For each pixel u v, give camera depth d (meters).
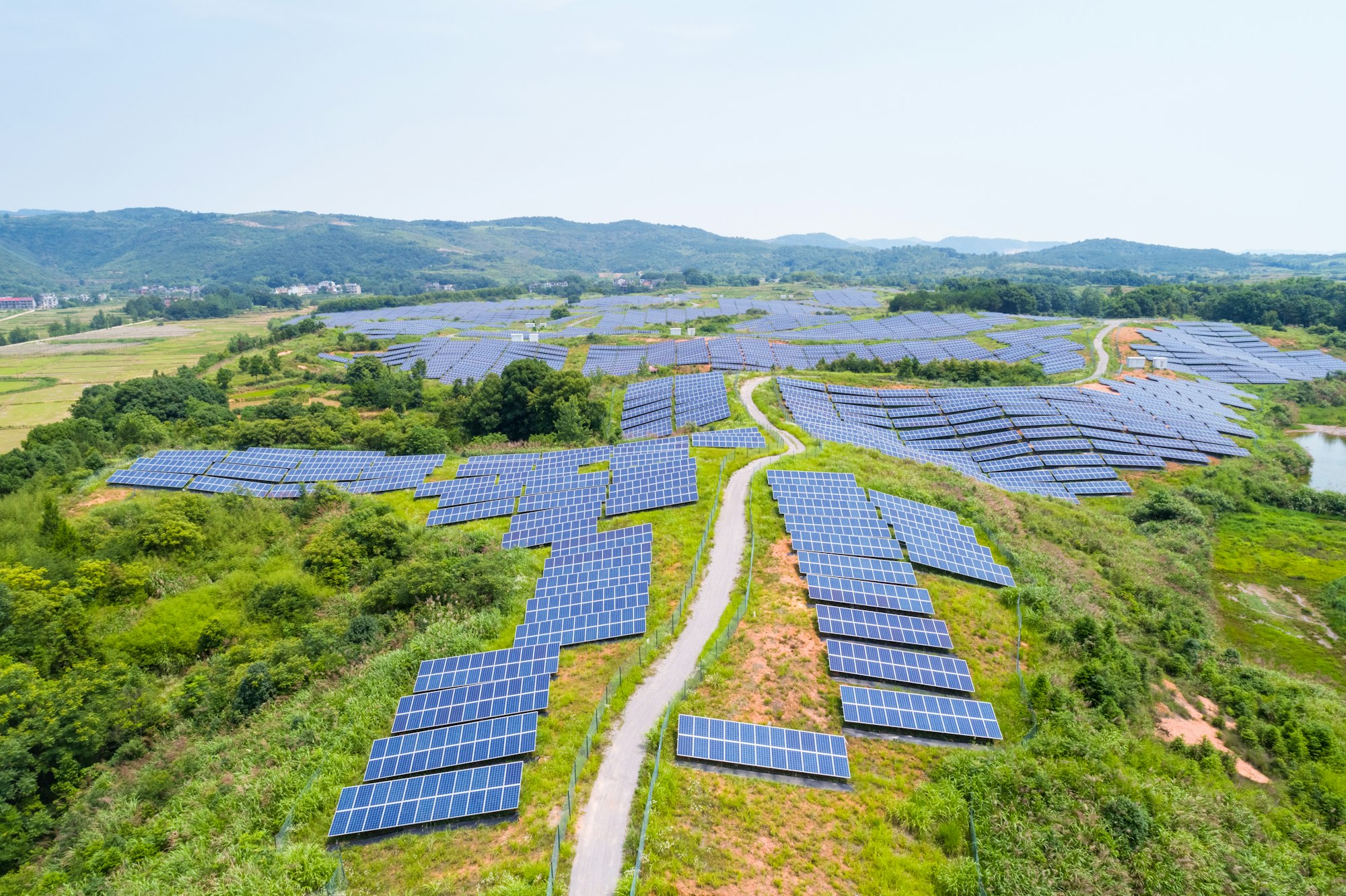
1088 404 122.88
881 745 42.97
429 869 34.66
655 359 177.62
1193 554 81.62
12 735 43.22
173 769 44.25
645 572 59.25
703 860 34.41
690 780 39.22
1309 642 68.38
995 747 43.38
